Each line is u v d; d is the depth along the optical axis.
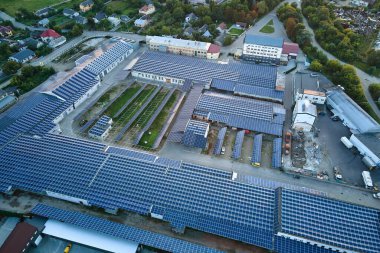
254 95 171.50
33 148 131.12
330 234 100.00
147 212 108.25
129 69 188.88
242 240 100.75
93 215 112.44
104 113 161.25
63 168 122.50
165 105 166.75
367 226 102.50
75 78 172.75
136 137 145.38
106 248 99.62
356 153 138.88
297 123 149.12
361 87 171.75
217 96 166.62
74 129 151.00
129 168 122.44
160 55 199.25
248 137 147.12
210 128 151.75
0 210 112.44
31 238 100.25
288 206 107.31
